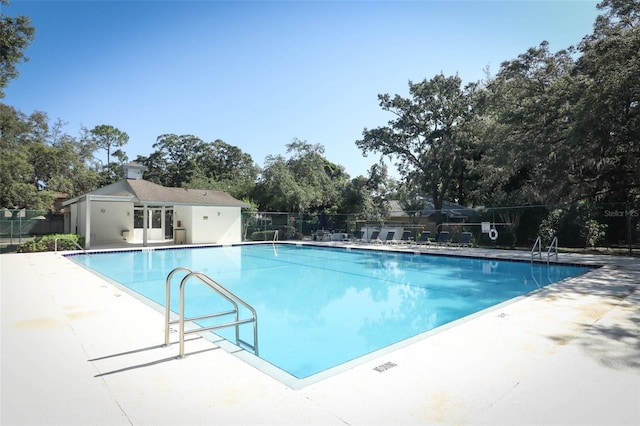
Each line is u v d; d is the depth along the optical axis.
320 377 3.29
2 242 17.30
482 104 23.05
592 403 2.80
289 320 6.63
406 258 16.11
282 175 28.17
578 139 15.62
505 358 3.73
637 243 16.11
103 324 5.04
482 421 2.54
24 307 6.02
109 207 21.91
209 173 46.84
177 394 2.96
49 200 27.45
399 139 28.77
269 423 2.51
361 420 2.54
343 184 35.31
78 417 2.59
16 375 3.33
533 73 20.17
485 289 9.51
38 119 33.50
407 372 3.39
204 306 7.55
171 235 26.83
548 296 6.82
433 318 6.80
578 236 16.59
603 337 4.39
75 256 15.89
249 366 3.57
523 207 17.59
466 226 20.22
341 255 17.44
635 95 14.50
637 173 16.88
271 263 14.71
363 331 6.00
